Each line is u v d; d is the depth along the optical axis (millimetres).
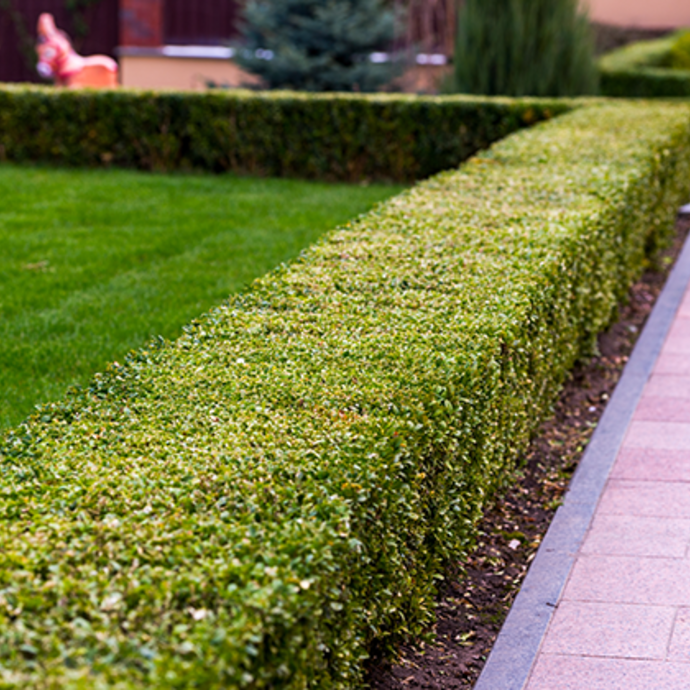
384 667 3225
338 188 10469
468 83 12172
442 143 10703
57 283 6793
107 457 2844
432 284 4418
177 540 2359
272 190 10219
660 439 5031
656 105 11000
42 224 8414
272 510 2508
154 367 3557
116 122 11227
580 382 5988
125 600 2148
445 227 5410
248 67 14047
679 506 4320
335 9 13484
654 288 7809
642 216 7219
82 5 17609
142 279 6918
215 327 3953
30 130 11430
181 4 16656
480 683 3172
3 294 6543
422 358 3562
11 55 18000
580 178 6750
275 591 2162
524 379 4414
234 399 3236
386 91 14250
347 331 3852
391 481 2805
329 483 2637
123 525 2434
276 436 2924
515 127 10656
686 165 9766
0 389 5086
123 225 8477
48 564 2266
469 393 3500
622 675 3164
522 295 4281
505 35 12039
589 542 4051
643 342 6504
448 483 3553
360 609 2760
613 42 19797
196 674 1903
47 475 2738
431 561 3518
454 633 3520
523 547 4137
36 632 2016
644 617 3492
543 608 3584
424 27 14938
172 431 3023
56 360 5480
